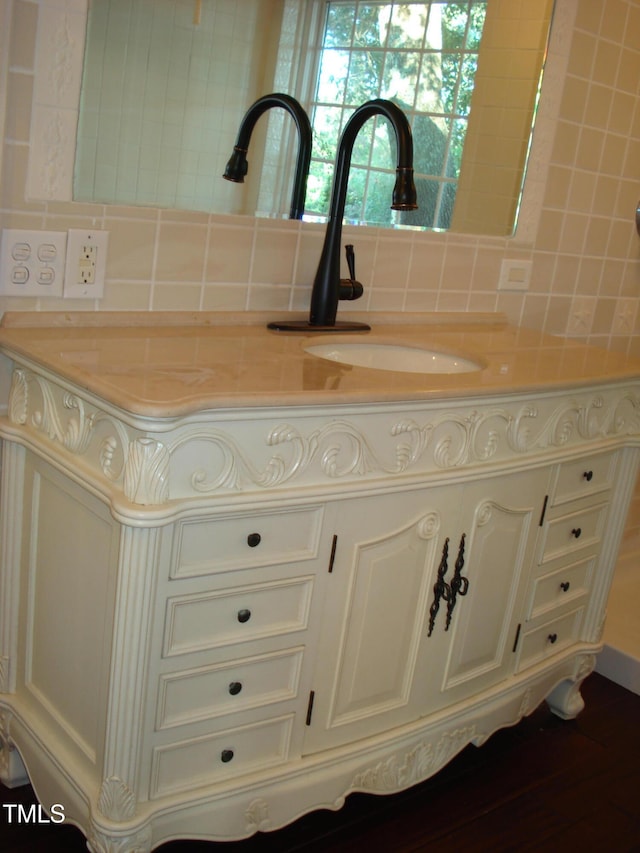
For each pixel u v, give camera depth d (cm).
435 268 206
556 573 184
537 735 202
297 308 182
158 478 112
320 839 160
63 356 128
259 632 133
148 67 148
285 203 173
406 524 145
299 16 165
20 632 148
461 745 174
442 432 145
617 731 208
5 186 138
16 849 147
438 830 166
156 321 159
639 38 231
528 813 175
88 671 129
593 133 229
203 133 158
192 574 121
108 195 150
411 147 158
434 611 156
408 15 183
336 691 146
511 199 217
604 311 257
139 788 127
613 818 177
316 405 124
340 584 140
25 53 135
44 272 145
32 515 140
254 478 123
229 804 137
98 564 123
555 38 210
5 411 150
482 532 160
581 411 173
